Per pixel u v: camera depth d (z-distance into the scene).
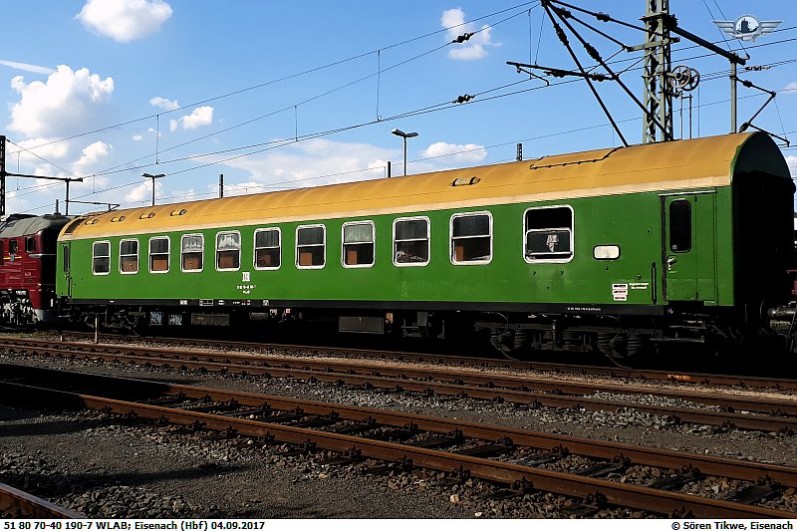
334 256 16.52
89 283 22.36
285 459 7.59
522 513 5.91
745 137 11.86
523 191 13.66
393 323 16.38
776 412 9.62
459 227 14.49
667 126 17.11
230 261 18.64
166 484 6.86
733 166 11.46
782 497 6.05
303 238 17.12
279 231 17.61
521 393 10.61
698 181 11.68
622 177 12.53
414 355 15.96
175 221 20.08
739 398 10.34
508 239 13.80
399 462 7.18
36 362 16.50
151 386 11.83
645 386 12.09
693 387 11.97
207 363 14.70
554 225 13.25
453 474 6.78
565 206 13.09
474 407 10.34
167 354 17.30
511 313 14.56
